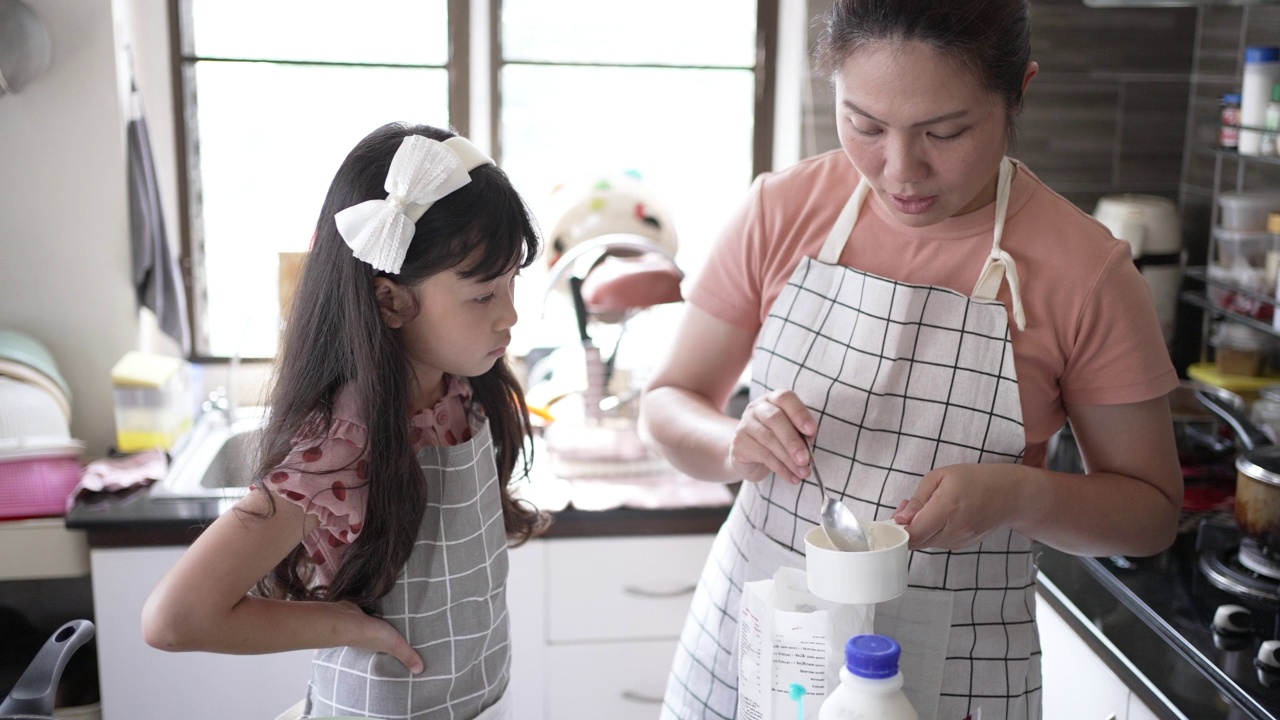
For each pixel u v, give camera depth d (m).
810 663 0.96
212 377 2.55
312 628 1.08
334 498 1.08
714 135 2.62
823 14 1.17
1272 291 2.02
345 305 1.10
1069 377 1.20
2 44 2.12
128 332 2.34
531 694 2.10
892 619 1.20
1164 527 1.20
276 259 2.53
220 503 2.02
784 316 1.30
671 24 2.55
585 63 2.55
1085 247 1.17
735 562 1.33
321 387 1.12
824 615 0.95
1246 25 2.22
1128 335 1.16
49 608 2.34
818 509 1.25
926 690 1.21
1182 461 1.90
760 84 2.59
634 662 2.11
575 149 2.60
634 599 2.09
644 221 2.39
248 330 2.53
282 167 2.52
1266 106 1.96
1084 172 2.48
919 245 1.24
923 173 1.05
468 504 1.21
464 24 2.49
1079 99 2.44
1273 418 1.91
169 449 2.24
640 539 2.06
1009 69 1.01
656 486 2.15
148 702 2.02
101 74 2.23
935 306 1.21
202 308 2.55
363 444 1.10
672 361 1.45
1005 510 1.10
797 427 1.14
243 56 2.46
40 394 2.10
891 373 1.22
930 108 1.00
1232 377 2.19
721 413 1.44
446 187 1.06
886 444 1.23
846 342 1.25
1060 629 1.64
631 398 2.21
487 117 2.56
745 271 1.37
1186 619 1.46
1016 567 1.22
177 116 2.47
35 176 2.25
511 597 2.06
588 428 2.21
